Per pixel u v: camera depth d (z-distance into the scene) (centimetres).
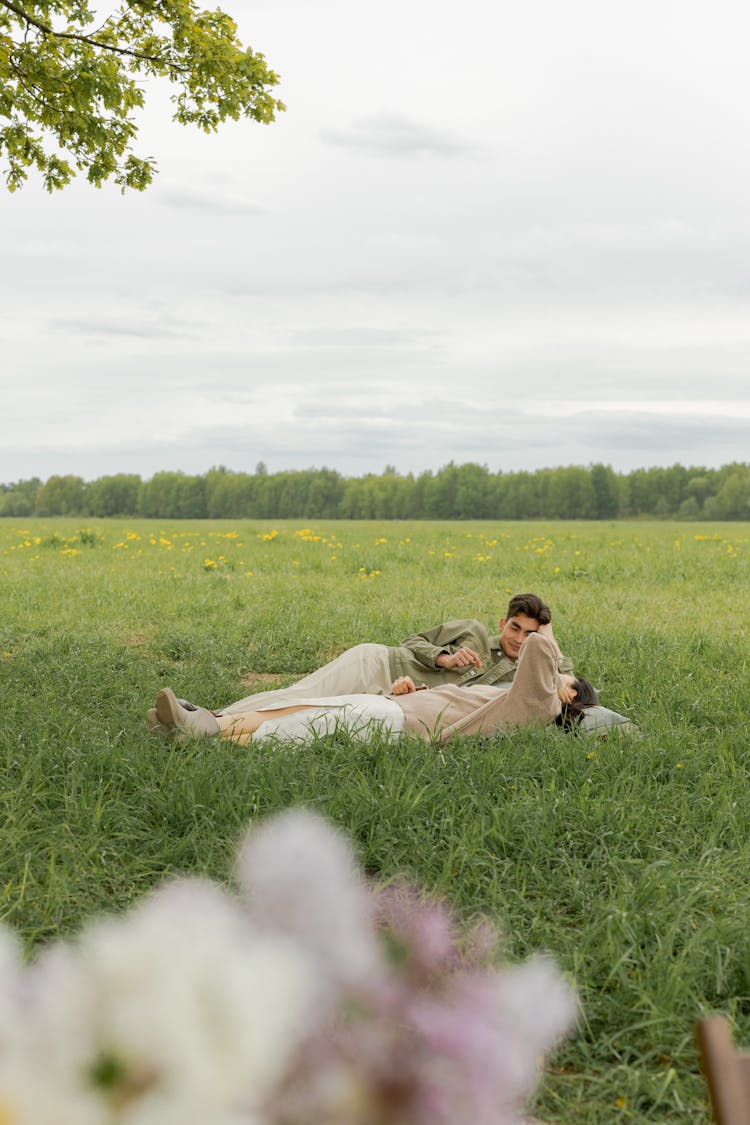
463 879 405
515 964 337
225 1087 70
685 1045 310
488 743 612
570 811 486
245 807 468
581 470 13875
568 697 681
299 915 83
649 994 328
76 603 1379
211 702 800
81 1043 70
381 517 13788
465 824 455
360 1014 80
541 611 715
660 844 467
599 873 425
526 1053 83
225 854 421
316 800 475
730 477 13312
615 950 352
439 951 89
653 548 2952
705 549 2886
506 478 13850
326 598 1473
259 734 619
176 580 1711
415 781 503
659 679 868
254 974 74
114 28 1003
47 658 934
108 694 809
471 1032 80
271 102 1041
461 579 1823
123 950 75
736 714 752
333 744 590
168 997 71
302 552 2622
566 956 350
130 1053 70
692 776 570
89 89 943
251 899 88
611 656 986
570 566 2017
